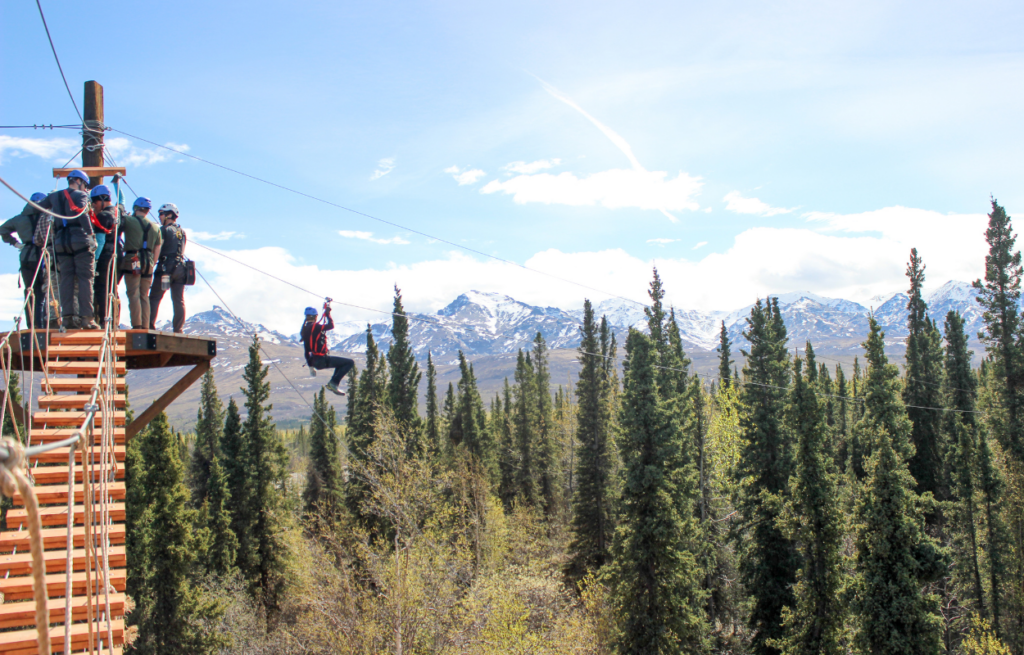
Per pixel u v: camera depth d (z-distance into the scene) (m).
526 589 32.91
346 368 13.66
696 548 33.62
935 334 64.62
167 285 12.05
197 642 30.84
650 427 28.30
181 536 30.66
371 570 28.48
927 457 53.31
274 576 43.28
